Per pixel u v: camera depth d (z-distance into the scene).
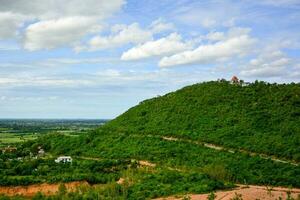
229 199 102.00
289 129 158.62
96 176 134.25
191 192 111.75
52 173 142.62
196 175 122.75
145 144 168.12
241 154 144.62
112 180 125.44
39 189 126.50
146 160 155.38
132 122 196.00
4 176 134.62
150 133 178.25
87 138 192.75
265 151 145.75
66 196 112.38
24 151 197.88
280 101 183.38
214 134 163.75
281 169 132.25
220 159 142.50
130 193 113.75
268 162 137.38
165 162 148.38
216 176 125.06
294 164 136.50
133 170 135.38
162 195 111.12
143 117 197.25
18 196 120.88
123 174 133.50
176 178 122.69
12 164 154.62
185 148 157.25
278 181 125.56
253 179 125.94
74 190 121.00
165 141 166.75
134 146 169.50
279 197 104.44
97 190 116.12
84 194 113.56
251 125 165.38
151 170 134.25
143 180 122.94
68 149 189.12
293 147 145.00
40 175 140.88
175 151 156.00
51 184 128.12
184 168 138.25
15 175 140.75
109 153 170.38
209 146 156.62
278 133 156.88
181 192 112.00
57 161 160.50
